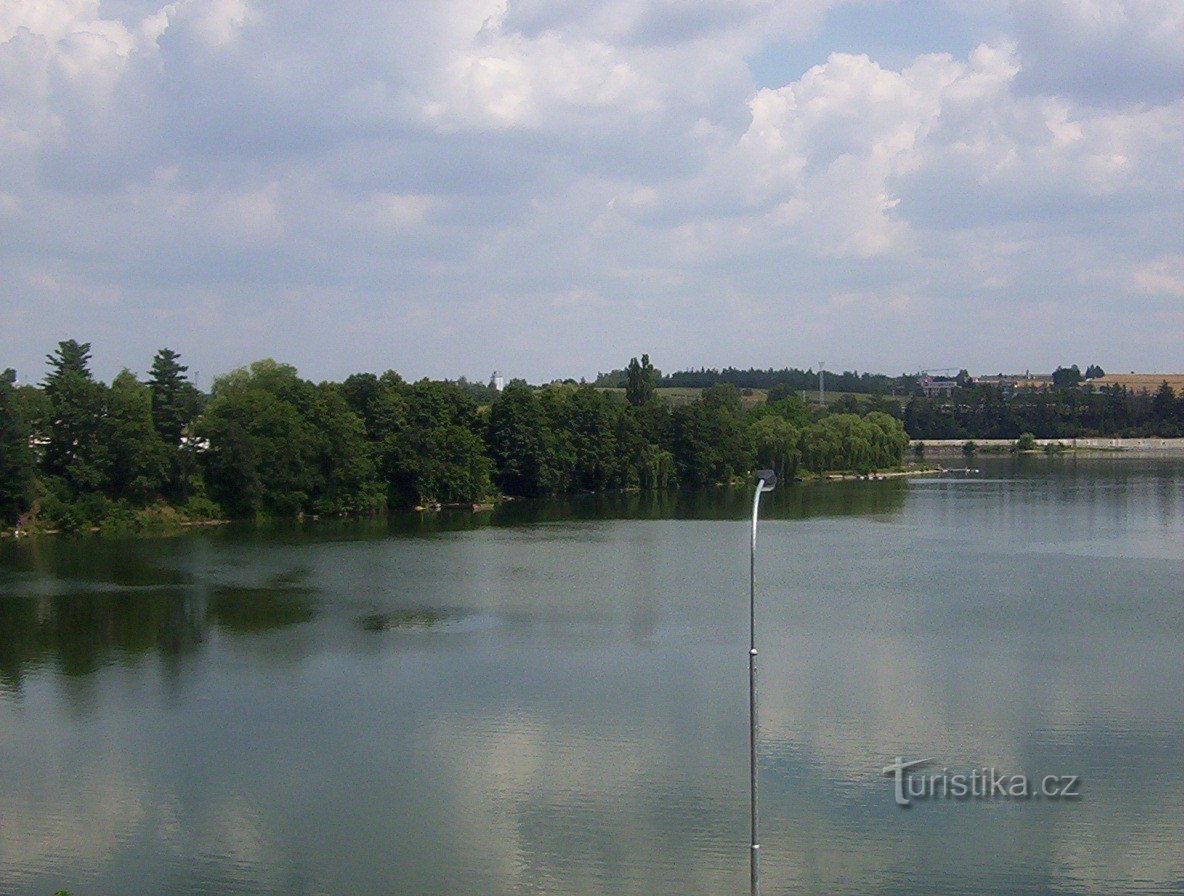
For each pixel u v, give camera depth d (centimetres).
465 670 7225
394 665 7369
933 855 4588
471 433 18900
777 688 6738
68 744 5903
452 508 17912
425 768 5512
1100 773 5375
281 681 7012
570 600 9638
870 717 6166
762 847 4659
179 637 8231
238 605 9444
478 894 4322
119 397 14788
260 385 16950
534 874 4469
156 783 5375
